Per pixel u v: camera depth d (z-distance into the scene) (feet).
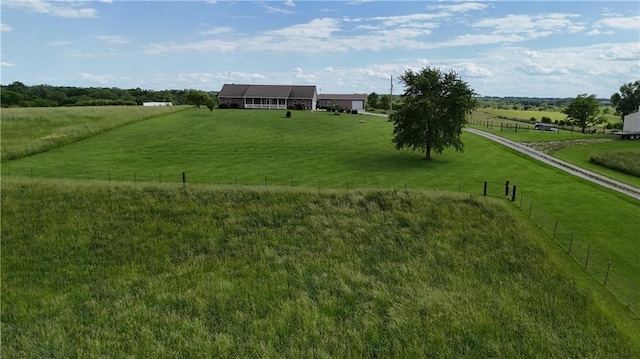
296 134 207.31
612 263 67.87
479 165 142.10
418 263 70.85
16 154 143.54
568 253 71.56
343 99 396.16
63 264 72.38
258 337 50.01
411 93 151.64
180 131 207.51
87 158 145.89
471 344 48.83
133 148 165.89
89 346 48.11
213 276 67.15
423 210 89.51
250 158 150.51
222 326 52.60
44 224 84.74
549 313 54.95
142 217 87.97
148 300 59.67
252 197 95.55
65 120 210.59
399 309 55.88
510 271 67.87
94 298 61.05
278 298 59.62
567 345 48.21
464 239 79.10
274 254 74.74
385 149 172.35
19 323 54.34
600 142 201.67
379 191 97.04
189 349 47.44
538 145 189.06
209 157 151.33
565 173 132.16
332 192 97.14
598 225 83.25
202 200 94.32
